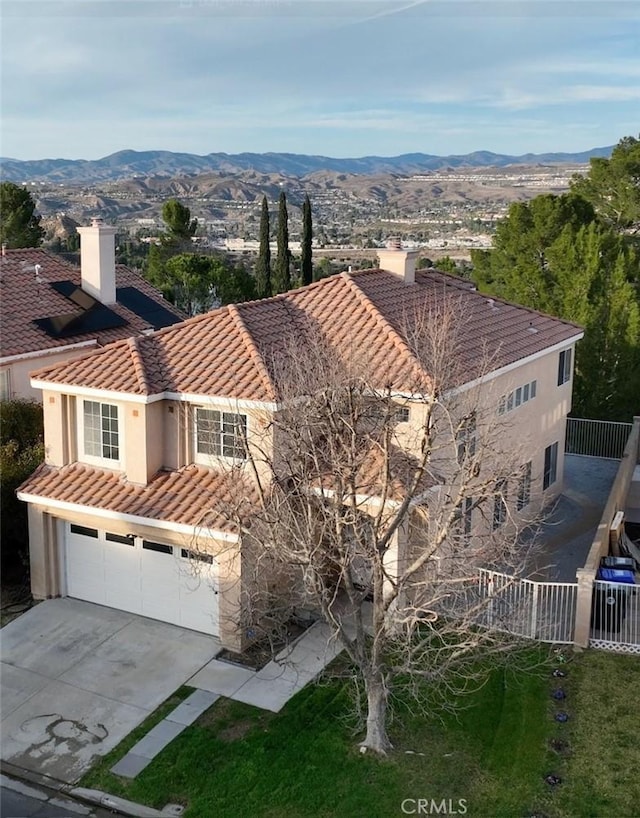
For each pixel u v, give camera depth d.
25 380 27.09
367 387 17.20
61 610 20.88
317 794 14.46
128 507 19.80
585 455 33.28
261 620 18.97
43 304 30.08
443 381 15.73
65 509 20.56
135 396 19.98
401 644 15.48
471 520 20.89
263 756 15.43
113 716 16.83
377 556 14.69
